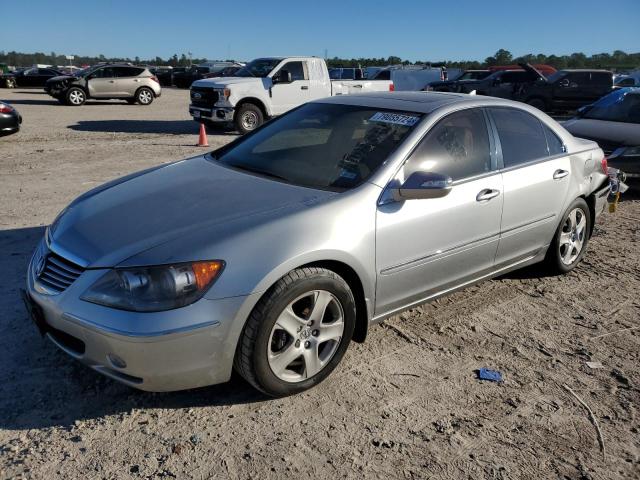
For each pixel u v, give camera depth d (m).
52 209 6.70
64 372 3.34
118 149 11.67
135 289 2.75
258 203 3.28
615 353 3.86
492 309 4.45
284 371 3.15
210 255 2.83
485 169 4.08
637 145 7.95
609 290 4.91
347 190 3.42
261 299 2.93
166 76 45.59
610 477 2.72
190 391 3.24
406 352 3.74
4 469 2.59
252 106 14.84
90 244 3.02
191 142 13.22
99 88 23.59
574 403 3.28
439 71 30.66
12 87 33.94
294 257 2.96
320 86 15.76
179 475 2.61
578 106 22.61
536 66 33.03
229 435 2.89
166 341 2.72
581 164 4.94
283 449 2.81
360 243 3.27
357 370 3.51
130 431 2.89
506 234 4.25
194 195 3.45
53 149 11.45
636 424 3.12
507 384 3.44
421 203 3.59
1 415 2.95
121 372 2.83
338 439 2.90
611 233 6.60
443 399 3.26
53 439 2.80
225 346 2.87
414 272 3.64
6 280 4.55
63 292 2.91
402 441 2.90
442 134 3.86
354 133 3.93
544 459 2.82
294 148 4.03
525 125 4.55
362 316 3.48
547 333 4.10
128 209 3.32
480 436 2.96
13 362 3.42
